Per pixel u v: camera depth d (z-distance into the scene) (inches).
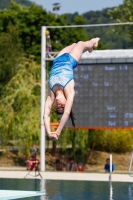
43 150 1804.9
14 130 2187.5
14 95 2230.6
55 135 780.0
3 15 3031.5
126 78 1696.6
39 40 2997.0
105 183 1402.6
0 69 2288.4
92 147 2551.7
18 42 2443.4
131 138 2564.0
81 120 1732.3
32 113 2213.3
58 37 3053.6
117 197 1105.4
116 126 1705.2
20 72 2309.3
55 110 810.8
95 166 2379.4
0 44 2341.3
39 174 1551.4
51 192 1189.7
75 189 1253.7
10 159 2336.4
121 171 2076.8
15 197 1096.8
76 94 1734.7
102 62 1715.1
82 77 1732.3
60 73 818.8
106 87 1712.6
